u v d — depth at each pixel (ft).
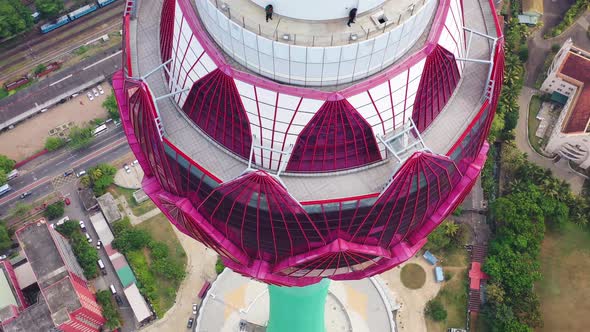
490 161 506.07
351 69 225.35
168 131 260.01
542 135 527.81
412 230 274.98
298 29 215.92
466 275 465.06
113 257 474.90
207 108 250.57
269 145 243.81
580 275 463.42
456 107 267.39
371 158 248.93
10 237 489.26
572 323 444.14
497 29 286.66
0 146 536.42
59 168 523.29
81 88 556.51
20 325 411.95
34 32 597.93
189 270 475.31
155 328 453.58
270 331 402.72
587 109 490.49
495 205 472.44
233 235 259.39
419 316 451.12
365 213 236.84
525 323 429.38
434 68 246.88
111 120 543.39
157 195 280.51
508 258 452.35
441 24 244.63
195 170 243.60
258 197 225.97
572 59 520.42
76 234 479.82
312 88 231.71
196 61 244.63
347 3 209.46
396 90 234.79
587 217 475.31
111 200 496.64
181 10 249.14
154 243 476.95
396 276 466.70
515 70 531.50
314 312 364.38
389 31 214.28
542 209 471.62
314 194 241.55
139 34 295.28
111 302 457.68
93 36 593.42
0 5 561.84
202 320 444.96
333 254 246.27
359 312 443.73
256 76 232.94
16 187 514.27
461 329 444.55
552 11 598.75
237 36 221.87
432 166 233.76
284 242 252.01
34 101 545.03
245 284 457.68
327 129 233.14
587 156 491.72
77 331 416.26
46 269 419.95
